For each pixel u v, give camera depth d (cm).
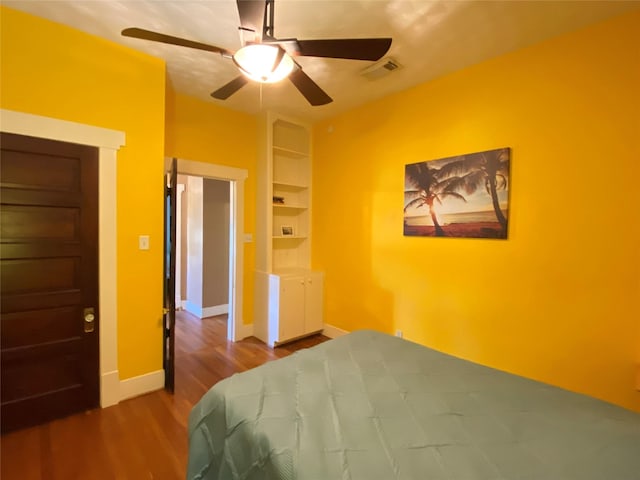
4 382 206
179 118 333
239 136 382
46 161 216
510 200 250
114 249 245
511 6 195
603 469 97
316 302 400
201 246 488
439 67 272
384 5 196
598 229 211
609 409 132
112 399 246
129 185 251
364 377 158
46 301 219
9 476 173
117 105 243
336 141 392
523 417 126
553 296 230
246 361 331
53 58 216
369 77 289
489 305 263
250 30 153
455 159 279
